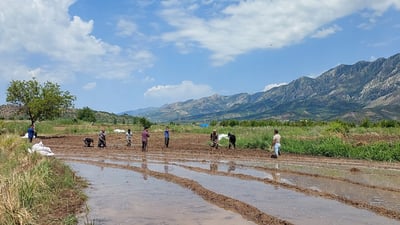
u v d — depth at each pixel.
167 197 16.67
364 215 13.48
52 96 54.25
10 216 11.14
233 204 14.96
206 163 28.48
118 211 14.12
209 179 21.11
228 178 21.45
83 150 39.16
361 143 34.88
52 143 46.50
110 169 25.94
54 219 12.48
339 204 15.15
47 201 14.30
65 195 16.30
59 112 55.94
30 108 53.47
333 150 32.84
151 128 75.12
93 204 15.23
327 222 12.61
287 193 17.28
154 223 12.56
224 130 64.19
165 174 22.72
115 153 36.41
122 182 20.62
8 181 13.92
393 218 13.10
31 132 43.25
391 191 17.66
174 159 31.31
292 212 13.88
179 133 63.19
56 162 24.08
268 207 14.62
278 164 27.64
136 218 13.16
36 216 12.37
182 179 20.75
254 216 13.36
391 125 84.81
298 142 37.00
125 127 76.25
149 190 18.31
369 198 16.16
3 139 29.45
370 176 21.97
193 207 14.80
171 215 13.59
